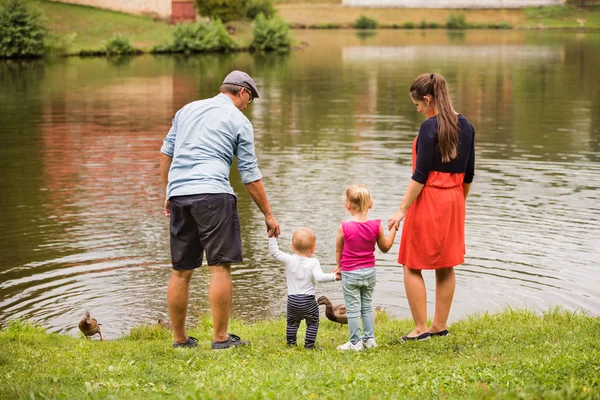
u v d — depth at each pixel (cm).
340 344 628
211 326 770
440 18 6662
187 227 564
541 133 1920
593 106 2367
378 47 4744
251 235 1123
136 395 445
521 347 552
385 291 916
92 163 1612
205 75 3341
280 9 6788
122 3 4994
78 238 1114
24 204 1297
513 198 1312
